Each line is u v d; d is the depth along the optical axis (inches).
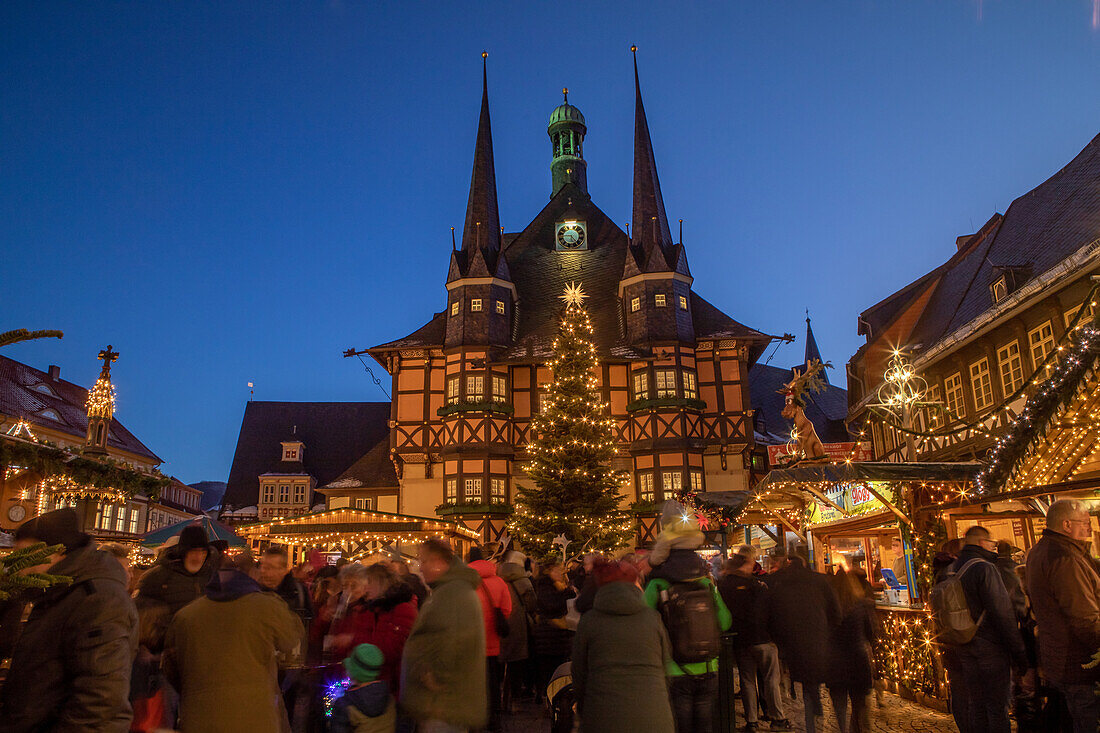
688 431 1456.7
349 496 1669.5
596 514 1127.0
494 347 1489.9
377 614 212.7
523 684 424.5
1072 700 200.7
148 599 216.2
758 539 890.1
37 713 135.6
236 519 2123.5
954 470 400.2
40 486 260.7
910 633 383.9
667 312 1512.1
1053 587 203.8
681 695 214.2
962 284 1182.9
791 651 258.8
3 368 1806.1
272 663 165.2
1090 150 997.2
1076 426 327.6
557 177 1962.4
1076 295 743.7
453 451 1421.0
